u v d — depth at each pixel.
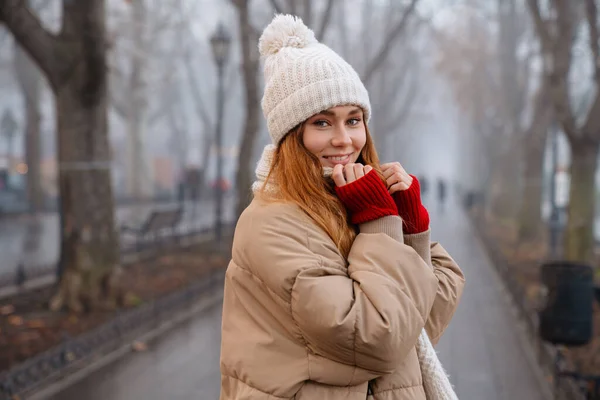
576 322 5.97
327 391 1.68
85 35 8.45
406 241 1.87
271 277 1.68
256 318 1.74
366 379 1.66
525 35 23.28
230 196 45.25
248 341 1.73
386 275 1.68
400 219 1.79
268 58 1.95
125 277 11.76
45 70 8.58
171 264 13.61
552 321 6.04
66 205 8.80
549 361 6.52
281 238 1.70
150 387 6.09
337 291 1.63
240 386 1.73
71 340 6.52
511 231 22.89
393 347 1.60
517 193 27.33
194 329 8.47
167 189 45.34
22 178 36.38
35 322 8.13
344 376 1.65
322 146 1.86
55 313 8.64
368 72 14.96
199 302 10.28
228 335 1.79
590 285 6.05
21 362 6.38
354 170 1.82
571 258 11.59
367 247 1.72
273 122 1.88
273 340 1.70
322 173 1.86
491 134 31.47
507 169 27.48
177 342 7.79
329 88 1.82
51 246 17.42
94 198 8.81
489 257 15.73
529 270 13.54
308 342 1.67
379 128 28.17
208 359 7.06
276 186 1.84
